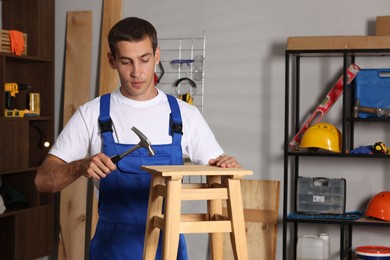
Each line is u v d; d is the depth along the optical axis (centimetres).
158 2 520
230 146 506
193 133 267
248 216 493
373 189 476
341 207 463
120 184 257
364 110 451
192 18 512
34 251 514
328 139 450
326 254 472
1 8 530
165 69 519
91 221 532
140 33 242
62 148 256
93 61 536
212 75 509
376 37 442
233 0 502
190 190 210
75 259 527
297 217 455
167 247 204
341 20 480
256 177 500
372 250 448
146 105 260
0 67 472
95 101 262
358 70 454
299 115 491
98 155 222
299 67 488
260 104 499
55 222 547
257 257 489
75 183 527
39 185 247
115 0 523
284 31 492
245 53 502
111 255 256
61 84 545
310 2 486
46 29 528
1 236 498
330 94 466
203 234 509
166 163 258
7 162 477
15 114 491
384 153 443
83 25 534
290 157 493
